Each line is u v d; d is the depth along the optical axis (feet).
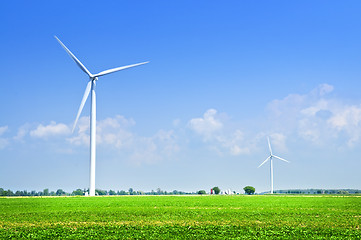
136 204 191.52
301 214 135.54
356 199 257.34
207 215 131.64
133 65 330.54
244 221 114.52
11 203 201.67
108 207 169.48
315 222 111.96
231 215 131.85
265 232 94.12
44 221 114.21
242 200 239.50
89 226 103.65
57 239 85.66
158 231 95.66
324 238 86.02
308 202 214.69
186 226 103.65
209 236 88.89
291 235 90.27
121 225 105.29
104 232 94.27
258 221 114.73
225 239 85.30
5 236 88.63
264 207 171.42
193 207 170.71
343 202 215.10
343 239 84.99
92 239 85.66
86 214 134.62
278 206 177.88
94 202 208.95
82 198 267.39
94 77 324.80
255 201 225.76
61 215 131.03
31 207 169.48
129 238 86.63
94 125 324.80
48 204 191.52
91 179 324.19
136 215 131.23
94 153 324.19
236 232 94.32
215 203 201.77
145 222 111.96
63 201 220.84
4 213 138.72
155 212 142.72
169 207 170.19
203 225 105.81
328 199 257.34
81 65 321.32
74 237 87.81
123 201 220.84
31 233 92.68
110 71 326.44
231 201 224.94
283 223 109.60
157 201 221.87
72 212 142.82
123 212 142.51
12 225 105.60
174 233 93.04
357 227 102.22
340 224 107.45
